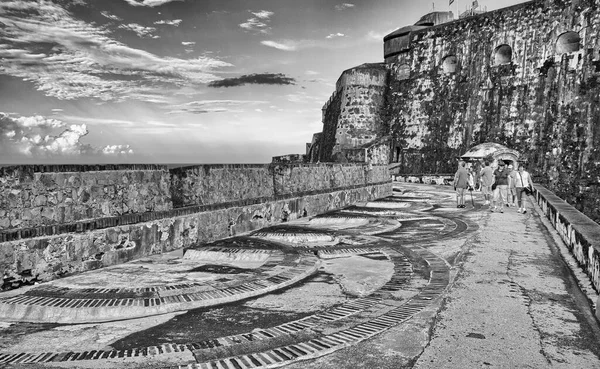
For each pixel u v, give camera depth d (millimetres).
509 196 22375
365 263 8477
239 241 10422
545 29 31297
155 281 7113
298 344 4625
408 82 40594
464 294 5977
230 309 5965
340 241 10766
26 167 6992
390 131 41500
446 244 10367
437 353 4250
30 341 4902
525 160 31297
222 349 4539
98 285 6812
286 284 7062
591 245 6672
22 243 6770
